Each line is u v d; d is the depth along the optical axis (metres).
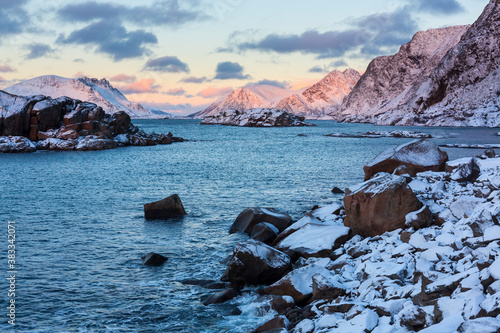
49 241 20.75
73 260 18.03
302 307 13.09
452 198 18.50
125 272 16.72
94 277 16.14
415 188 20.61
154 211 25.67
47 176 44.88
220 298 13.86
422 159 25.55
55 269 16.94
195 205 29.48
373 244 16.09
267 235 20.45
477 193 17.36
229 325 12.30
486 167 21.81
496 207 12.99
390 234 16.70
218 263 17.77
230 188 36.47
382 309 9.97
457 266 10.97
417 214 16.59
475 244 11.88
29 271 16.66
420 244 14.15
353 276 13.49
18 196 32.91
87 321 12.63
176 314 13.08
